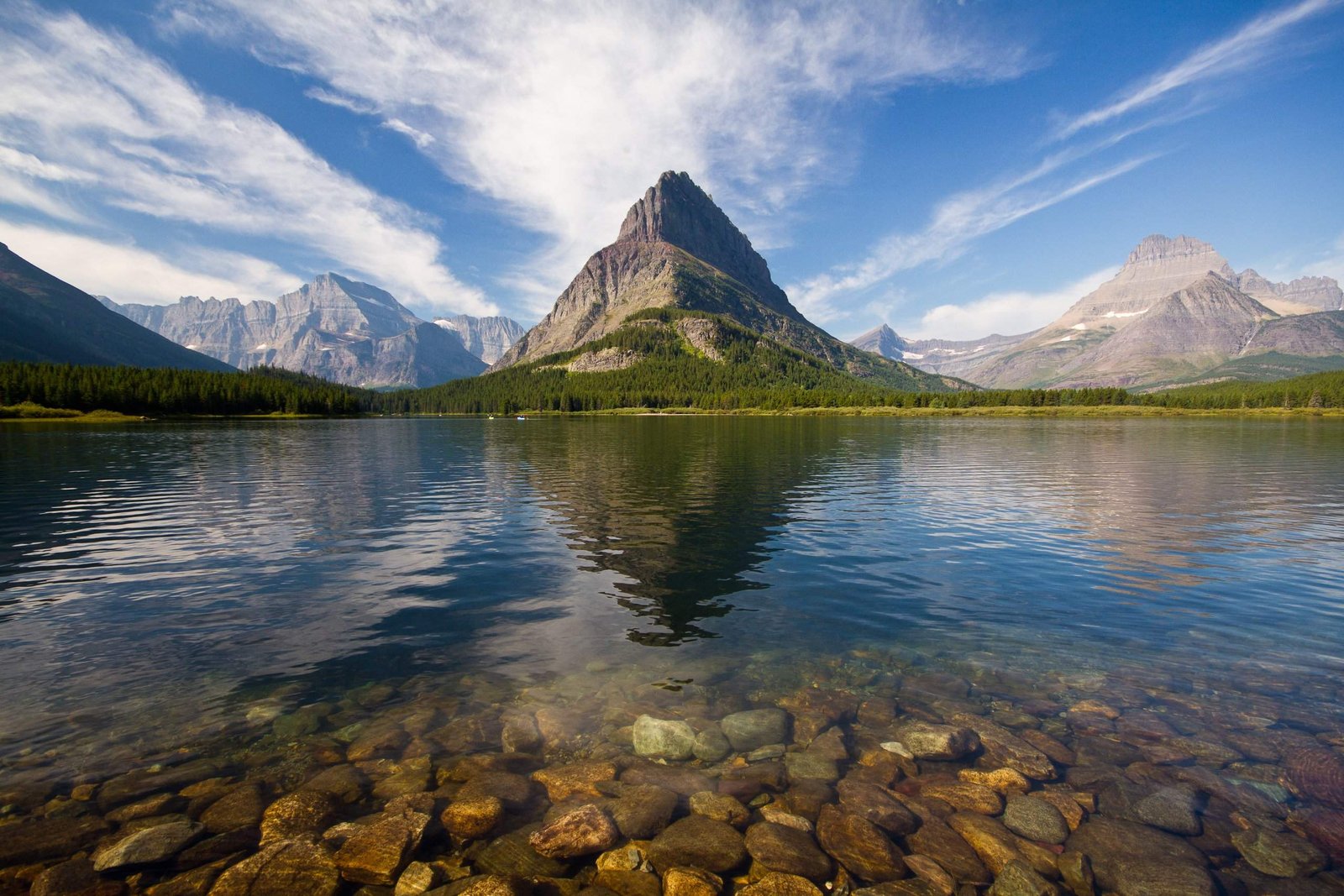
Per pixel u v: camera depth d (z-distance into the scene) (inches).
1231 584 687.1
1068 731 374.3
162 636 523.5
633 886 260.4
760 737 373.4
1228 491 1429.6
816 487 1512.1
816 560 799.7
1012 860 277.7
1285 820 291.9
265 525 1036.5
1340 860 267.3
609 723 386.6
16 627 539.8
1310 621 560.4
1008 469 1942.7
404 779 325.7
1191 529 1003.3
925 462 2178.9
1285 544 889.5
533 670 460.4
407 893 252.8
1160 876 263.3
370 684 434.0
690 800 317.1
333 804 304.7
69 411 6264.8
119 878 255.3
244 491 1433.3
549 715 393.7
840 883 265.4
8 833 274.2
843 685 438.6
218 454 2428.6
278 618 571.8
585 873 268.8
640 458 2336.4
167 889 250.8
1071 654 488.7
